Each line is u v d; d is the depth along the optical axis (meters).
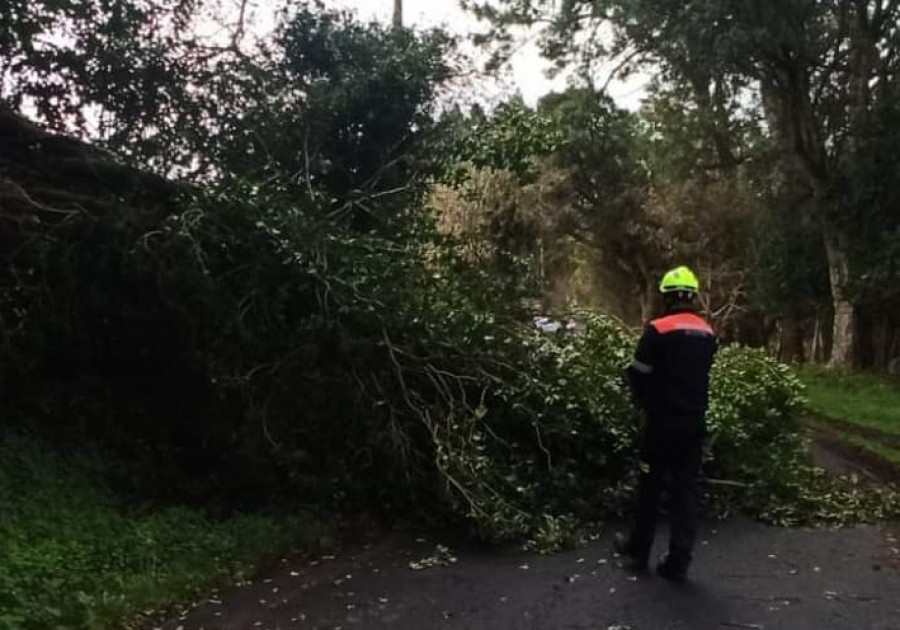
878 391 18.72
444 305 8.51
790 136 24.67
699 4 19.62
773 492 8.27
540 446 8.00
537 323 9.34
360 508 7.96
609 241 37.69
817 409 15.82
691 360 6.29
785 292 27.41
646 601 5.79
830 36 21.55
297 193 9.66
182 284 7.57
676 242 36.34
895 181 21.34
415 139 11.50
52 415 7.99
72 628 5.12
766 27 19.50
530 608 5.69
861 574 6.35
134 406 8.14
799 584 6.12
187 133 10.09
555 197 32.66
